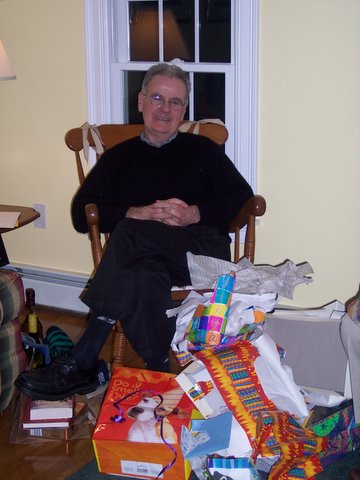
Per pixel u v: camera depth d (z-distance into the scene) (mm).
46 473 1834
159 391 1858
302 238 2576
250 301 1797
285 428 1694
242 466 1642
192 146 2369
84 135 2518
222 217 2252
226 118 2705
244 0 2436
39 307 3133
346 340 1785
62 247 3121
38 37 2912
